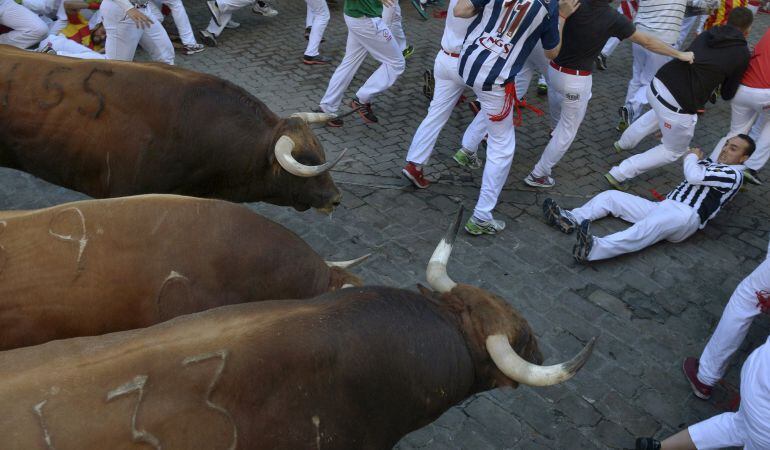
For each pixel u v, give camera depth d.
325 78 7.73
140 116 3.75
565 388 4.18
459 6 4.75
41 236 2.73
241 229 2.89
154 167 3.81
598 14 5.30
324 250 5.11
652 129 6.40
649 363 4.43
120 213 2.76
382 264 5.04
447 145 6.71
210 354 2.01
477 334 2.54
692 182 5.34
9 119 3.87
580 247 5.11
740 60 5.69
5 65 3.85
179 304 2.76
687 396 4.24
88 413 1.83
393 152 6.47
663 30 6.70
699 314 4.88
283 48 8.35
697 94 5.69
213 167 3.92
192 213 2.83
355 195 5.78
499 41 4.74
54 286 2.71
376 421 2.33
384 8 6.86
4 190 5.43
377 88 6.62
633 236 5.22
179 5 7.66
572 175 6.48
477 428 3.88
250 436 2.02
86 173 3.93
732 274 5.31
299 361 2.12
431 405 2.49
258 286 2.91
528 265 5.19
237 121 3.89
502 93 4.89
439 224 5.56
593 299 4.91
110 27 6.24
